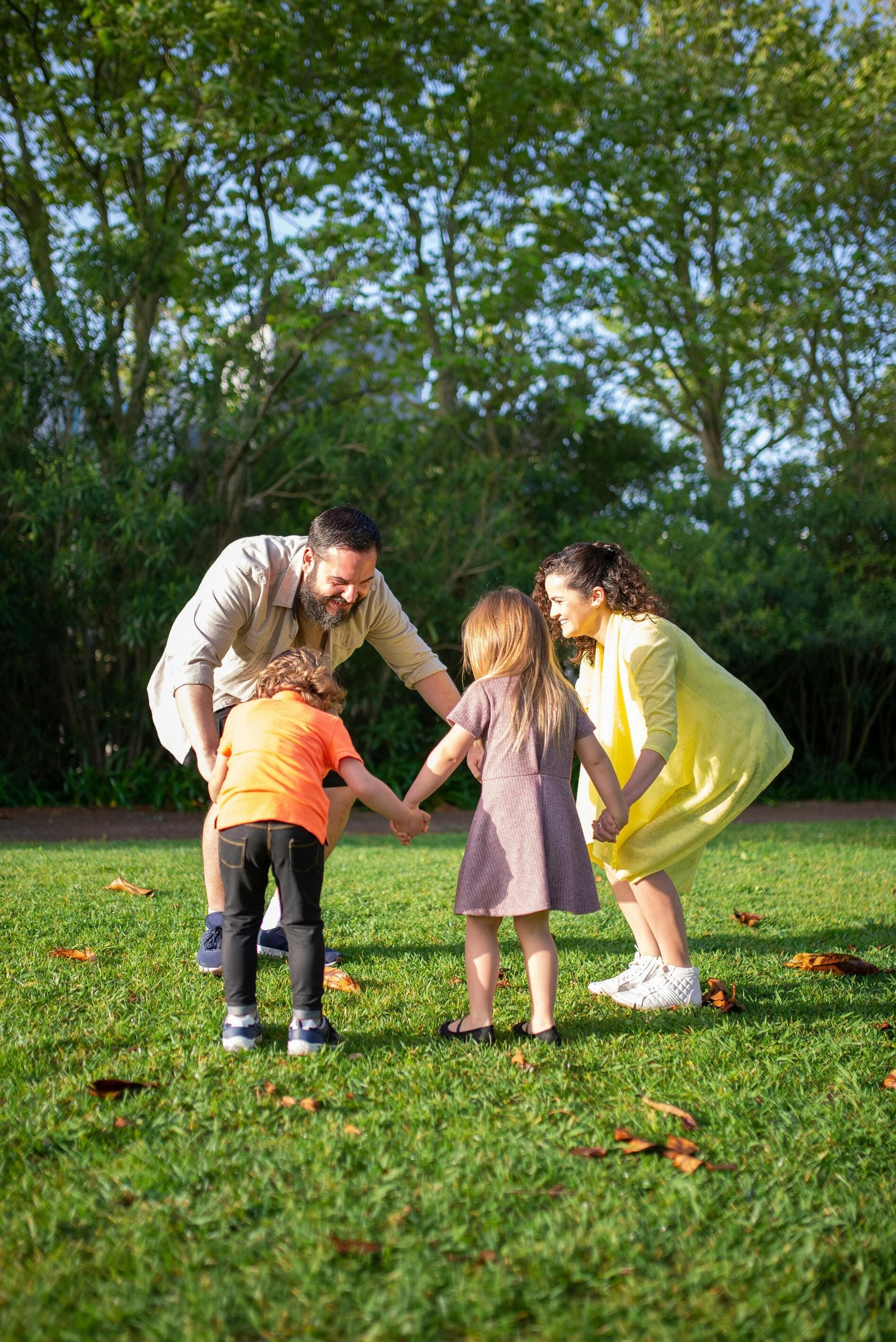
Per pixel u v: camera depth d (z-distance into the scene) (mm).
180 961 3305
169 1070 2350
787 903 4836
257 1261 1586
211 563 10445
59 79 9680
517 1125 2088
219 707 3518
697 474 14734
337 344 12492
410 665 3760
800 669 13703
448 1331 1436
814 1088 2377
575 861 2674
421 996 3049
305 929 2547
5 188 10898
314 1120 2084
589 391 14531
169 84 10102
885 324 16578
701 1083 2365
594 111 13359
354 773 2770
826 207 16297
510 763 2715
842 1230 1741
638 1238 1665
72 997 2881
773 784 13625
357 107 11680
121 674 10094
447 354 12031
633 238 14773
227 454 10672
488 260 12414
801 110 15820
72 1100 2158
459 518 11445
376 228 10375
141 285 9977
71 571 9203
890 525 13797
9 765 10078
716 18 15453
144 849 6422
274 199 11242
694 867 3180
